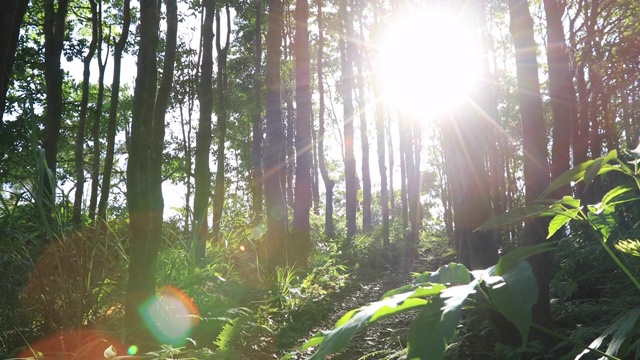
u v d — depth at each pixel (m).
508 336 6.04
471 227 7.50
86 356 5.80
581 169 1.60
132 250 6.84
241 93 26.25
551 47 7.49
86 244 6.26
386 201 28.75
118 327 6.77
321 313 11.02
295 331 9.39
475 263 7.52
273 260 13.87
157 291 7.76
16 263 5.85
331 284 14.95
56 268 6.14
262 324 8.81
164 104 9.46
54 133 15.10
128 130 28.91
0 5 5.20
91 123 28.17
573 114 14.33
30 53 22.56
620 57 16.95
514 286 1.09
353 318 1.21
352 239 23.88
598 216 1.73
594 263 7.74
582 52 17.69
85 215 6.45
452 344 6.20
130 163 7.37
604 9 17.33
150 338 6.63
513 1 6.91
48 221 6.08
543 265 6.34
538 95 6.80
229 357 6.71
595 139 17.81
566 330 6.22
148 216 7.03
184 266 8.69
